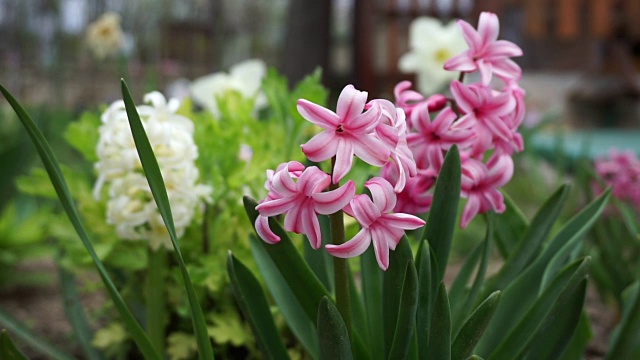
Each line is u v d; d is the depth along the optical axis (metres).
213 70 5.19
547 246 0.57
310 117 0.45
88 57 4.23
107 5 4.86
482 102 0.52
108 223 0.67
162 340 0.64
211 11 5.37
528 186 1.81
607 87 2.99
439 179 0.52
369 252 0.57
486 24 0.53
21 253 1.24
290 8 3.50
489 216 0.55
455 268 1.33
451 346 0.49
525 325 0.53
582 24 3.09
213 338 0.72
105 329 0.73
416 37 1.41
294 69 3.49
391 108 0.47
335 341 0.48
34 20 4.41
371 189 0.47
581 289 0.54
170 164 0.64
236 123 0.76
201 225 0.72
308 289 0.51
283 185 0.46
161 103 0.66
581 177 1.04
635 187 0.88
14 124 1.54
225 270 0.68
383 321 0.53
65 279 0.76
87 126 0.73
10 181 1.23
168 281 0.72
